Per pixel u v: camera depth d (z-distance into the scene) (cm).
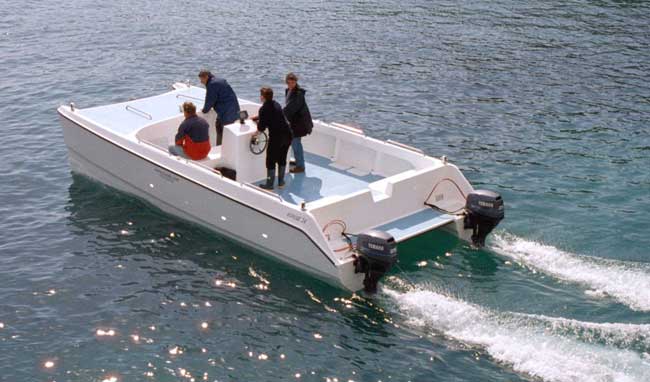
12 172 1625
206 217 1324
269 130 1274
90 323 1091
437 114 2014
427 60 2517
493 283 1162
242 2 3375
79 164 1571
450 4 3359
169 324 1086
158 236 1337
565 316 1069
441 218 1265
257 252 1270
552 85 2255
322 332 1062
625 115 1995
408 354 1008
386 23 3016
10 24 2950
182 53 2591
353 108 2064
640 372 938
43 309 1126
